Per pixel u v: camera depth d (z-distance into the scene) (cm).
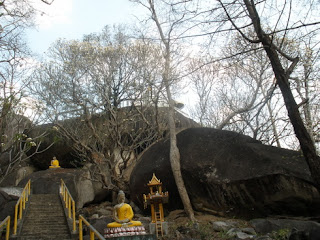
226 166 1354
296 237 991
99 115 2153
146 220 1355
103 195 2089
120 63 2216
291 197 1182
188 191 1412
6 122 1507
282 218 1225
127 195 1902
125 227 1049
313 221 1131
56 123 1977
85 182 2012
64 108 2139
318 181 785
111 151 1988
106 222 1286
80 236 1071
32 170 2444
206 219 1313
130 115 2161
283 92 866
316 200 1149
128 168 1933
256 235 1152
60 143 2334
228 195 1316
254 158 1307
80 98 2112
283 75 873
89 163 2153
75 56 2206
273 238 1098
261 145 1364
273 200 1223
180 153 1481
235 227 1209
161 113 2267
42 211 1490
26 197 1609
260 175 1227
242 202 1297
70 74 2152
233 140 1441
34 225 1348
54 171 2070
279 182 1195
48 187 1911
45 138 2233
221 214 1341
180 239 1116
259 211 1276
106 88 2147
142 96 2141
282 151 1298
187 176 1413
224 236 1146
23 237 1200
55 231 1299
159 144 1622
